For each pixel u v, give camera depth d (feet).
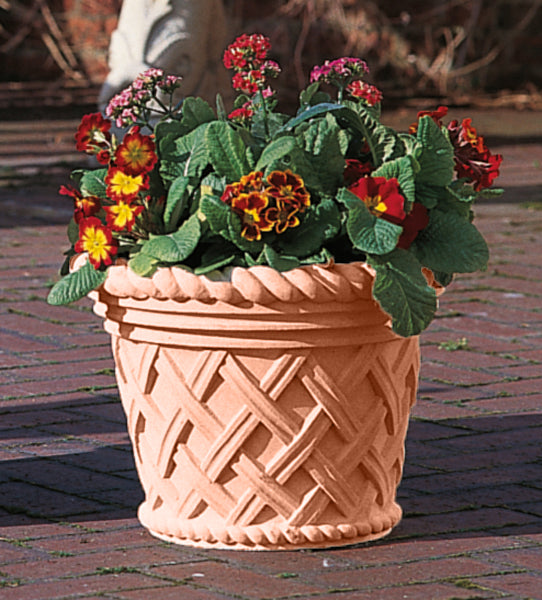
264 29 59.98
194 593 10.20
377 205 10.71
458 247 10.99
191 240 10.61
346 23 61.26
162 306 10.81
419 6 62.64
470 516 12.34
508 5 64.49
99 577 10.59
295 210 10.68
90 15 59.67
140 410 11.39
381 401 11.27
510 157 44.06
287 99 60.03
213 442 10.96
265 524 11.14
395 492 12.00
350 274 10.55
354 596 10.13
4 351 18.92
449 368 18.20
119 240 11.27
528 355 18.95
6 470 13.70
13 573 10.68
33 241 27.96
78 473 13.64
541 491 13.15
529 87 64.69
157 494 11.51
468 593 10.21
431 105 61.05
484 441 14.89
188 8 35.83
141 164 10.79
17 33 59.52
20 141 46.11
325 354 10.82
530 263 26.09
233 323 10.64
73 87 59.57
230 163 11.03
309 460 10.97
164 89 11.91
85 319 21.03
